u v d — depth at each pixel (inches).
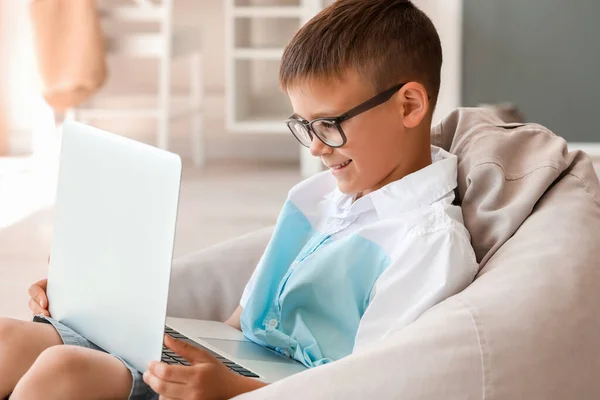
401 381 47.5
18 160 208.4
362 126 58.4
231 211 158.9
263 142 219.1
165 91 190.5
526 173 61.1
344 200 65.8
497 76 191.8
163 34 187.6
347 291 60.2
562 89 190.4
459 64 191.6
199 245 135.6
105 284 55.2
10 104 217.2
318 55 57.9
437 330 49.1
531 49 190.2
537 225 57.3
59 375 51.2
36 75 196.1
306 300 62.2
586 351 50.9
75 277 58.6
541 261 53.6
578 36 188.9
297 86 58.9
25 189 177.9
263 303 65.2
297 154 219.1
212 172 198.4
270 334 62.8
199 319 73.1
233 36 191.0
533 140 63.9
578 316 51.3
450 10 190.2
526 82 191.3
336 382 47.5
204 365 48.8
